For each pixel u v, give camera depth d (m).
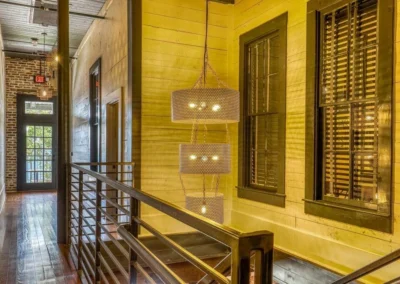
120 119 4.74
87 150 7.11
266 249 0.95
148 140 4.23
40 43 8.06
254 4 4.25
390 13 2.66
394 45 2.65
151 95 4.25
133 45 4.15
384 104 2.70
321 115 3.34
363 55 2.95
